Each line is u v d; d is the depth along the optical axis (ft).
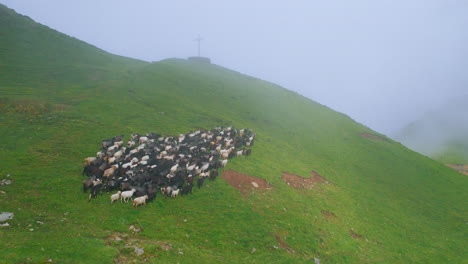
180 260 42.78
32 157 73.61
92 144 90.99
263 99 241.55
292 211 76.13
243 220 64.08
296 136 175.73
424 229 93.35
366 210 96.68
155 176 74.49
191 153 99.04
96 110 124.98
